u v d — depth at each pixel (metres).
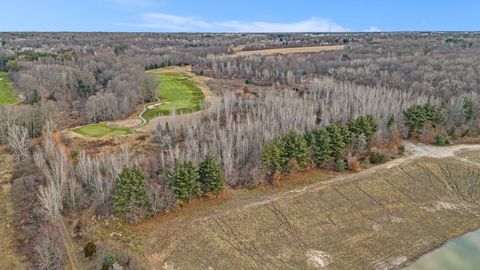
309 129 87.12
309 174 78.88
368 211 69.25
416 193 75.81
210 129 92.69
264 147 76.94
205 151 74.69
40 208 62.62
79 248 55.09
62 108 114.94
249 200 68.81
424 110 98.00
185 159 72.44
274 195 70.69
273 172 75.69
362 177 77.75
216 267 54.25
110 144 86.00
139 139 89.81
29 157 78.75
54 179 65.38
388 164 83.88
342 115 99.12
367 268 56.91
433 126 101.56
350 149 85.88
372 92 111.31
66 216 62.09
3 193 67.81
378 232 64.75
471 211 72.75
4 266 51.28
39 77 124.88
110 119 107.25
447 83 120.75
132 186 60.47
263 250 58.41
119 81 120.69
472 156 90.06
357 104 103.69
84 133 92.50
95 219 61.56
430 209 72.12
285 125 90.81
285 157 75.81
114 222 61.00
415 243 63.09
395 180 78.25
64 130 94.69
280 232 62.09
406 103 106.38
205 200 68.06
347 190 73.38
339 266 56.91
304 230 63.16
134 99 115.50
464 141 99.50
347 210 68.69
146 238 57.97
